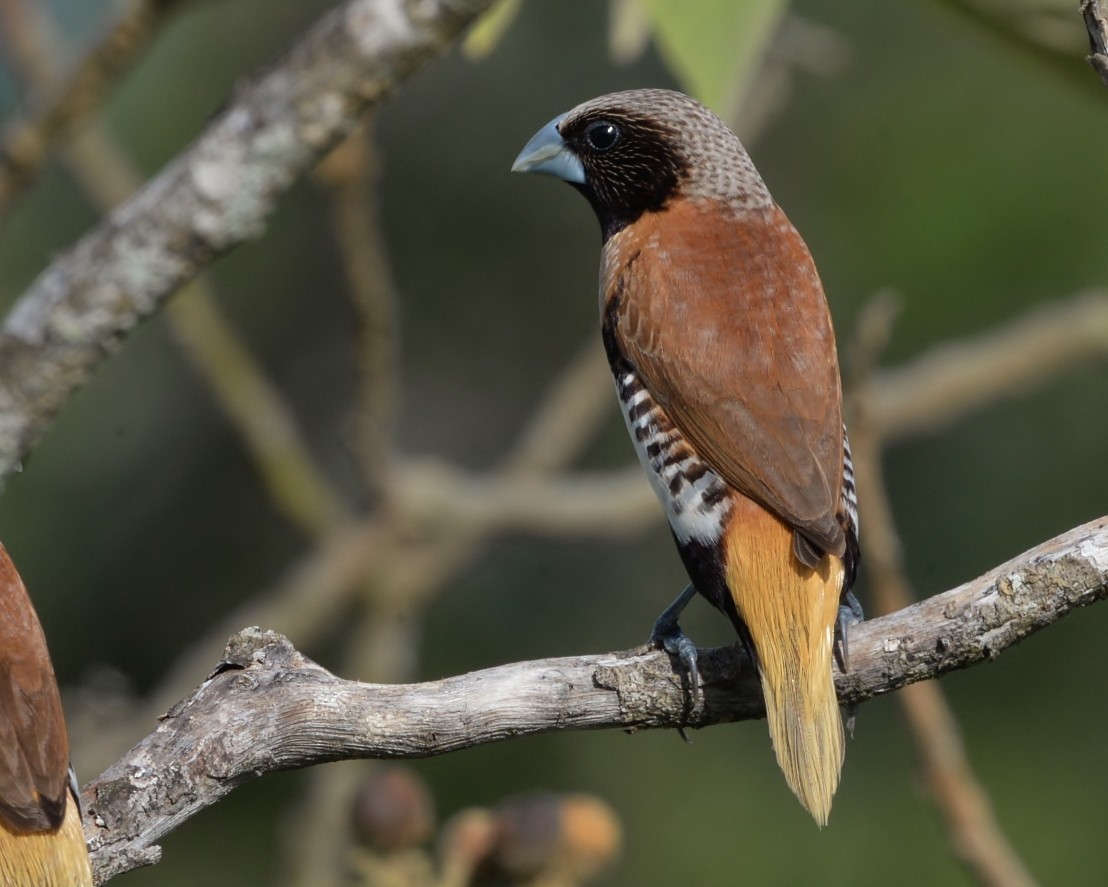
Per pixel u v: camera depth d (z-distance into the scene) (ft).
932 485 50.65
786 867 50.57
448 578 42.86
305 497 42.63
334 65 28.09
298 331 56.70
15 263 53.67
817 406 24.77
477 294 54.90
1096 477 49.83
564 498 42.47
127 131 54.08
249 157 28.35
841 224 52.65
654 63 54.08
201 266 28.86
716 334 25.38
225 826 51.57
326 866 36.96
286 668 21.80
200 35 54.95
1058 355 42.98
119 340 28.96
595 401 43.80
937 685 29.58
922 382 43.16
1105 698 50.16
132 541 53.93
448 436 54.80
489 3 27.84
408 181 54.39
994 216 50.72
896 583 28.96
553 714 22.25
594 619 53.01
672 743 52.85
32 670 21.84
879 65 54.19
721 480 24.27
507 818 27.61
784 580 23.18
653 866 51.44
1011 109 52.11
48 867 20.59
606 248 28.19
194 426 54.54
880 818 49.85
